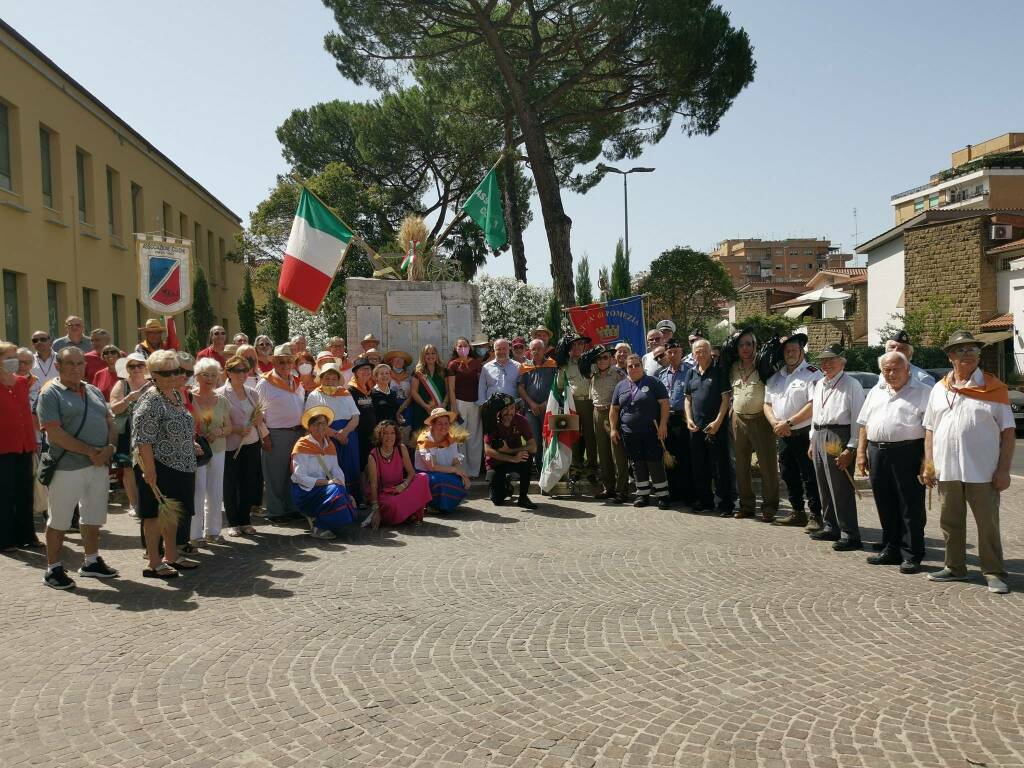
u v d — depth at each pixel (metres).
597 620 5.63
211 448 7.97
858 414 7.65
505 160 28.44
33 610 5.87
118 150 23.92
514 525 9.11
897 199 72.00
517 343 12.64
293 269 12.28
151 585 6.55
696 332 9.97
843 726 3.96
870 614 5.74
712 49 21.97
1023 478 13.52
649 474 10.25
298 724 4.00
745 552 7.70
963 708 4.16
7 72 17.34
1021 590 6.32
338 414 9.49
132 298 24.81
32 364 8.91
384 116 33.88
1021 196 55.16
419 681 4.54
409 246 13.98
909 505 6.93
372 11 20.59
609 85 24.56
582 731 3.93
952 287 33.12
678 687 4.45
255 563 7.31
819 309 48.94
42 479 6.48
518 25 21.30
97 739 3.84
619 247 18.45
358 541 8.27
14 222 17.62
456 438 9.90
